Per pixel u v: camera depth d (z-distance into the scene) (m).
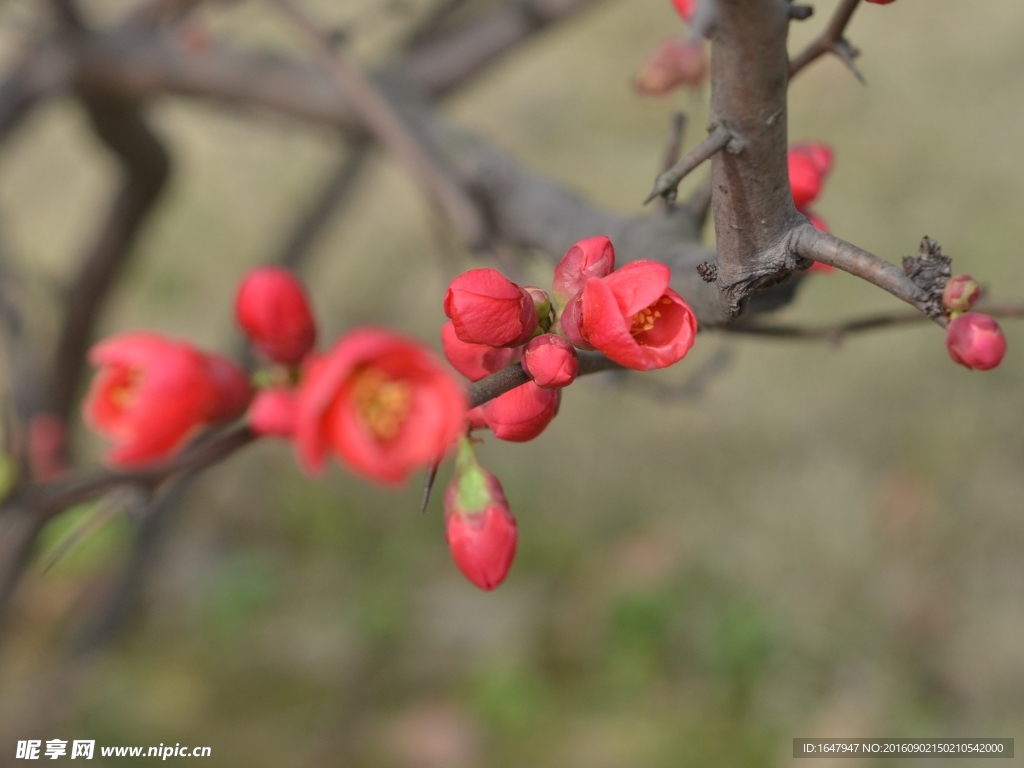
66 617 5.14
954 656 4.60
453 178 2.03
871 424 5.71
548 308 1.21
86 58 3.01
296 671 5.12
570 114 8.17
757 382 6.04
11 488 1.41
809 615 4.85
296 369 1.69
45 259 7.15
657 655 4.91
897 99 7.76
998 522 5.02
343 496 6.14
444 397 1.14
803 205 1.37
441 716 4.74
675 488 5.73
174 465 1.51
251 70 3.01
